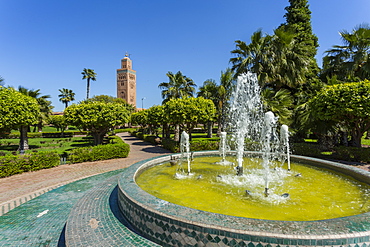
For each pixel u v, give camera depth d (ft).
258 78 35.47
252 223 6.36
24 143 46.83
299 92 39.17
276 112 32.63
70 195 15.71
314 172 16.52
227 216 6.94
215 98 61.26
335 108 24.12
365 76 35.47
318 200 10.58
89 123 36.94
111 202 12.05
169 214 7.23
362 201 10.40
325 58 41.01
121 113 41.06
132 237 8.13
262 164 20.11
